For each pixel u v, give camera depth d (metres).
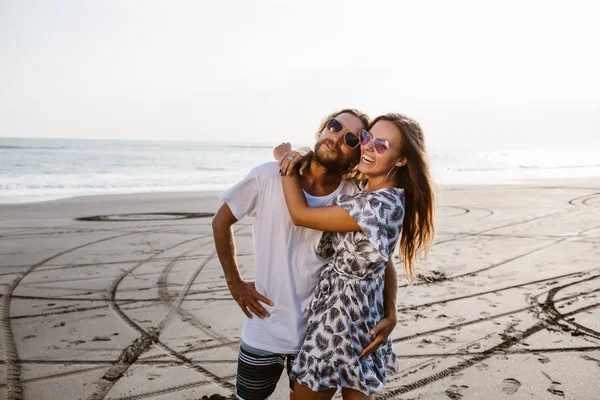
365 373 1.99
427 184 2.09
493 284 5.21
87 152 46.47
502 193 13.69
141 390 3.08
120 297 4.89
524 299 4.71
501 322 4.14
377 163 2.03
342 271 2.02
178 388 3.11
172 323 4.21
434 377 3.20
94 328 4.09
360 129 2.07
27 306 4.62
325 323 2.01
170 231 8.27
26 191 15.76
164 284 5.33
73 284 5.30
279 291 2.08
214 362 3.48
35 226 8.55
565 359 3.43
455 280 5.36
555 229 8.21
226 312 4.48
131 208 10.96
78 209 10.68
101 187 17.78
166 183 20.12
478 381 3.14
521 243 7.17
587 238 7.46
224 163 38.12
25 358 3.53
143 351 3.65
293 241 2.09
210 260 6.35
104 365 3.42
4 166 29.56
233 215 2.10
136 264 6.13
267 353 2.08
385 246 1.93
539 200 12.10
